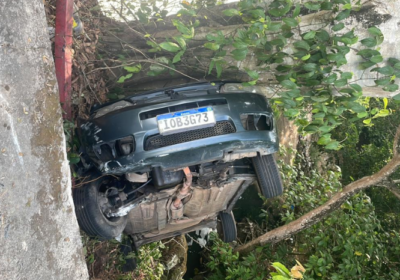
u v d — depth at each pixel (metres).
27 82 1.90
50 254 1.96
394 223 8.38
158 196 3.41
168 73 4.11
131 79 4.16
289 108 3.46
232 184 3.93
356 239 5.96
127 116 2.88
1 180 1.73
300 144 9.09
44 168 1.96
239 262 6.36
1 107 1.75
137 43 4.05
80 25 3.46
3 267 1.70
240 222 8.02
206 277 7.35
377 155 10.12
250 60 3.75
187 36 3.02
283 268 2.32
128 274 4.95
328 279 5.97
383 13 3.36
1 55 1.78
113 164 2.85
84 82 3.69
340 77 3.41
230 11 3.29
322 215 5.77
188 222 4.24
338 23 3.38
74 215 2.16
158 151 2.83
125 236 4.61
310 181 7.33
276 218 7.97
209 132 2.97
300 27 3.53
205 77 4.09
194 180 3.48
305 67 3.27
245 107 3.09
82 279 2.15
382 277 5.85
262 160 3.62
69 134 3.09
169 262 6.66
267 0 3.58
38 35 1.99
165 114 2.88
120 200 3.30
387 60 3.43
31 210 1.87
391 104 9.59
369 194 9.37
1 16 1.79
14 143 1.80
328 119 3.50
